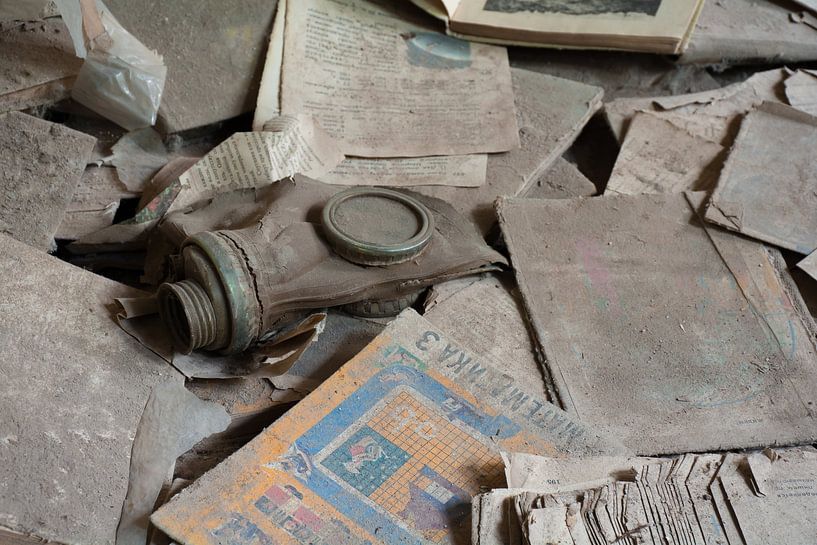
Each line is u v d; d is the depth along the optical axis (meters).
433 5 0.90
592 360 0.72
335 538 0.61
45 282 0.68
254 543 0.60
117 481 0.62
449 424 0.66
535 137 0.86
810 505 0.63
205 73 0.83
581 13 0.91
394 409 0.66
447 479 0.64
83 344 0.67
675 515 0.62
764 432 0.70
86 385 0.65
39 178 0.74
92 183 0.77
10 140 0.75
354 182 0.81
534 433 0.67
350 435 0.65
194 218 0.74
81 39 0.76
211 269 0.66
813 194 0.81
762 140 0.85
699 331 0.74
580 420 0.68
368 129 0.84
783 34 0.96
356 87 0.85
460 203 0.81
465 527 0.62
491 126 0.86
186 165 0.78
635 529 0.61
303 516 0.61
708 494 0.63
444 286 0.75
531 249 0.77
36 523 0.59
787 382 0.72
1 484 0.60
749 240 0.79
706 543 0.61
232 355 0.69
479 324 0.74
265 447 0.64
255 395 0.69
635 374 0.72
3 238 0.69
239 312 0.66
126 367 0.67
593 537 0.60
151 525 0.61
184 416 0.66
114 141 0.80
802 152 0.84
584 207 0.80
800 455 0.66
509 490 0.62
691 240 0.79
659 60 0.95
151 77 0.79
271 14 0.87
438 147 0.84
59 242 0.75
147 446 0.64
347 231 0.72
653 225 0.79
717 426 0.70
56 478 0.61
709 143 0.86
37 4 0.78
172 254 0.72
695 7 0.91
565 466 0.64
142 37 0.83
